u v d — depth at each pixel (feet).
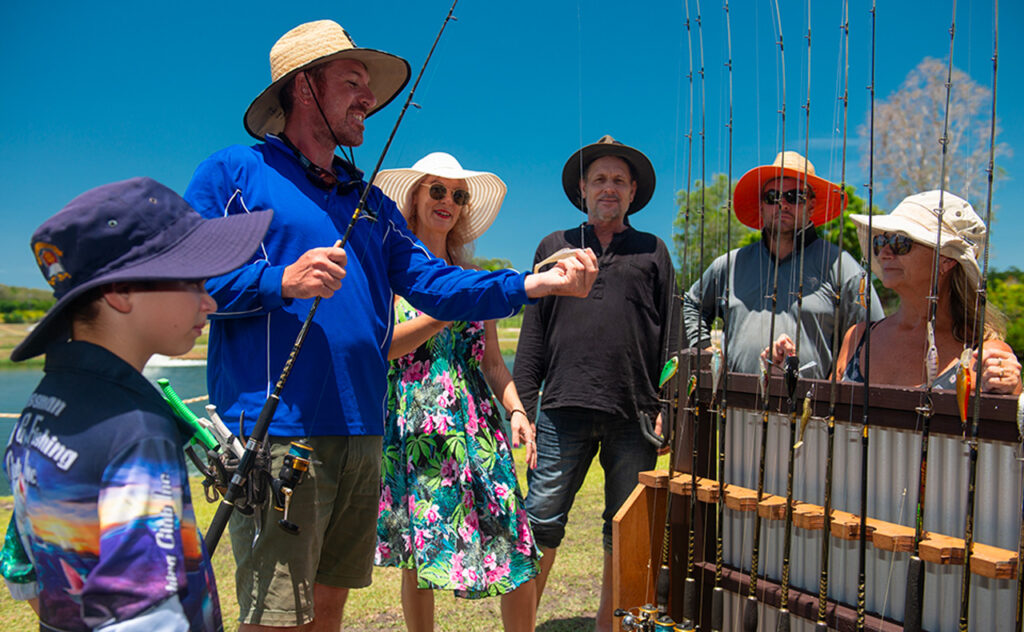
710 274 11.25
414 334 8.52
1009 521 5.88
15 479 3.69
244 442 6.47
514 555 8.89
